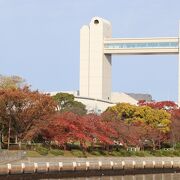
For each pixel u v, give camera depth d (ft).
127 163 385.91
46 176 318.65
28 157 353.92
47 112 400.67
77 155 398.21
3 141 406.41
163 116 551.59
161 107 607.78
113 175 370.94
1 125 397.19
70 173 335.67
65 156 385.91
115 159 402.31
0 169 288.92
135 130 488.85
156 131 525.75
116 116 529.04
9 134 389.39
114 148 460.96
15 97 384.06
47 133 402.93
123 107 549.13
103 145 448.24
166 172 422.82
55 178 325.42
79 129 417.90
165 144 558.97
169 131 549.95
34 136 398.42
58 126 406.21
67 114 435.94
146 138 520.01
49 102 401.08
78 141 424.87
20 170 300.81
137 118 539.70
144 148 518.37
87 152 417.28
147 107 551.59
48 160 354.74
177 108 610.65
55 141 414.82
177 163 435.53
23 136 394.11
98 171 358.23
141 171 397.19
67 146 423.23
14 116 389.80
